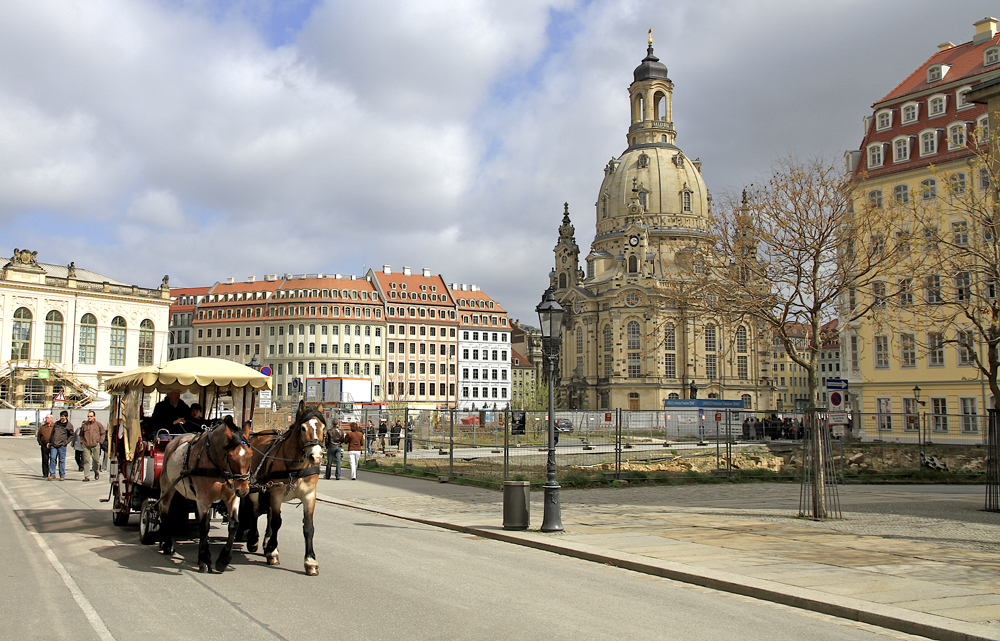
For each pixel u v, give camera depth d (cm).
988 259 2809
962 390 6631
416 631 1049
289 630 1042
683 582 1482
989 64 6806
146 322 11588
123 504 1902
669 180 15800
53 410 8831
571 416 5447
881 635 1130
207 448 1452
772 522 2333
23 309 10425
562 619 1142
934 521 2394
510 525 2088
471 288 16988
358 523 2244
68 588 1292
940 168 6775
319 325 14838
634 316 14775
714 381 14725
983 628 1103
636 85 16625
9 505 2505
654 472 3931
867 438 4950
